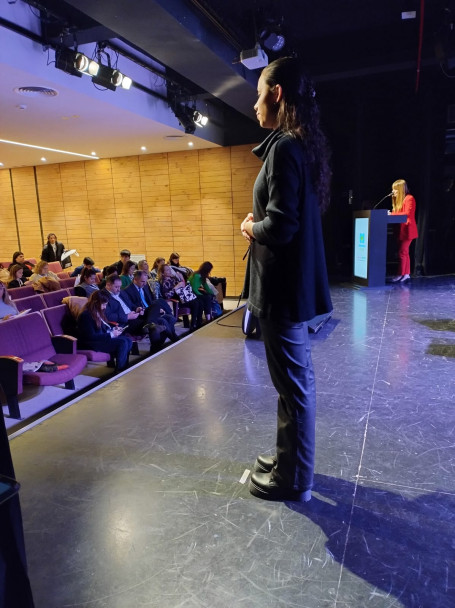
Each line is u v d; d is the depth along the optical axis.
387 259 7.80
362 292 5.82
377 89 7.57
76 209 10.02
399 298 5.27
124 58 5.55
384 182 7.87
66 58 4.31
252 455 1.91
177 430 2.17
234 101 6.37
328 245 8.16
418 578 1.22
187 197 9.15
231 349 3.56
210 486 1.70
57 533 1.48
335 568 1.27
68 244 10.23
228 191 8.84
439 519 1.45
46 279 6.00
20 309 4.78
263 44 4.75
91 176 9.77
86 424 2.29
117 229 9.80
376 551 1.33
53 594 1.24
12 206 10.53
